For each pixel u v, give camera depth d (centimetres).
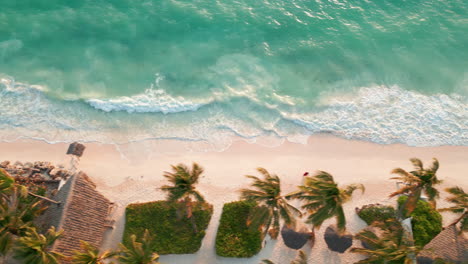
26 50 3869
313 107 3738
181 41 4081
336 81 3931
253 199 2530
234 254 2877
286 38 4188
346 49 4144
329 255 2947
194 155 3375
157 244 2872
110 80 3766
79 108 3559
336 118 3678
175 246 2880
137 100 3650
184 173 2523
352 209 3158
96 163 3256
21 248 2220
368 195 3234
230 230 2961
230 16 4278
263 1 4419
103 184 3148
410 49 4175
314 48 4134
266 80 3884
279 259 2919
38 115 3481
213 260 2897
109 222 2947
